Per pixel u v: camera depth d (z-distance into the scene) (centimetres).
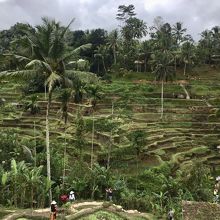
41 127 7775
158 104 10012
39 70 4100
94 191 4547
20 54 4194
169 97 10856
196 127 8469
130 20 14650
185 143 7269
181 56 12825
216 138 7762
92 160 5622
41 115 8638
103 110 9025
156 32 13775
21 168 4131
